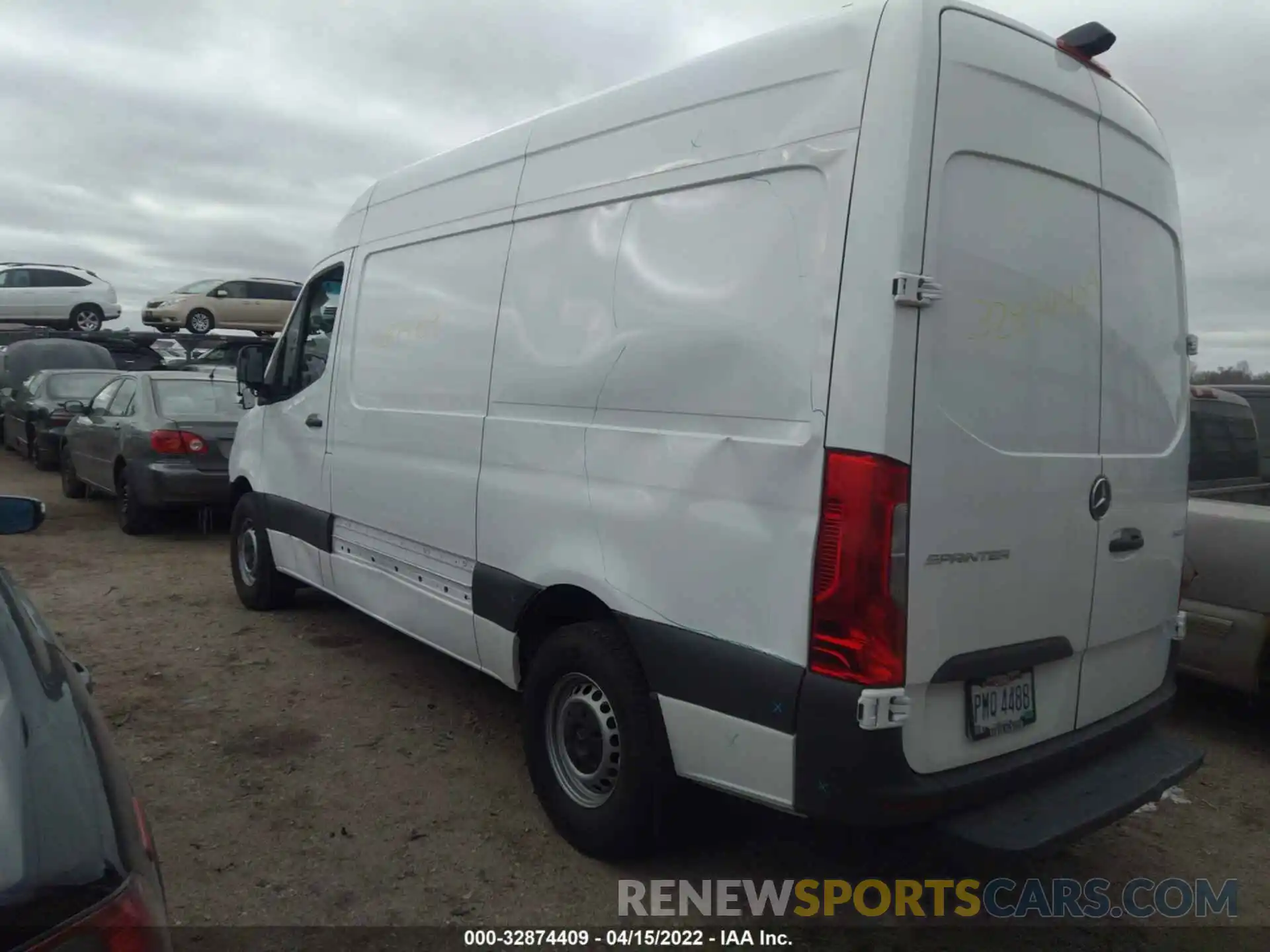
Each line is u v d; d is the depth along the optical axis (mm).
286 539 5867
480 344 3982
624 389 3230
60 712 2010
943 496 2600
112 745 2168
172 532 9648
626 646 3264
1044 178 2902
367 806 3852
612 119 3449
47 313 23328
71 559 8258
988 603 2744
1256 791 4289
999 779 2768
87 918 1565
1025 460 2812
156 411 9070
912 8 2566
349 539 5117
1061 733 3066
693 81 3143
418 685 5211
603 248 3391
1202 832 3916
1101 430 3137
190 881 3301
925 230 2527
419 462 4348
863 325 2521
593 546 3309
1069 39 3035
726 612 2832
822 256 2635
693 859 3529
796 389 2672
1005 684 2869
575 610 3697
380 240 4918
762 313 2783
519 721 4754
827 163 2650
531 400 3652
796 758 2639
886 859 3592
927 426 2553
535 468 3600
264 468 6168
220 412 9305
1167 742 3379
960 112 2625
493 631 3850
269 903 3184
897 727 2541
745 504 2775
